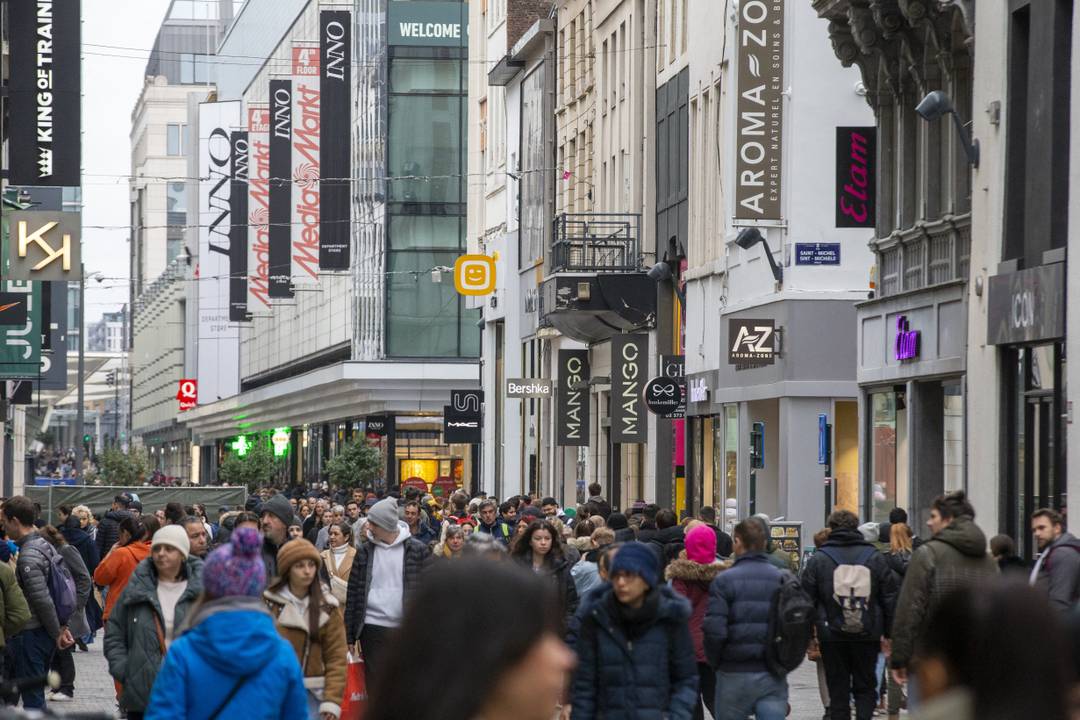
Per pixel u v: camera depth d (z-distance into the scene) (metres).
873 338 48.41
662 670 17.66
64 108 60.06
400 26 130.75
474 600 4.53
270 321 184.12
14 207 70.19
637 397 72.94
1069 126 36.41
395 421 130.88
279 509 24.64
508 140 105.62
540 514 35.06
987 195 39.94
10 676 28.89
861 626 25.50
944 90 44.09
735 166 53.44
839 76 52.88
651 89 75.00
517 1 105.75
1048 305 35.84
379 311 131.00
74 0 60.06
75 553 35.78
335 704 18.80
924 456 45.00
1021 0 38.12
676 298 71.75
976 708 5.06
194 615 12.55
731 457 61.94
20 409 132.75
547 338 94.06
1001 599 5.12
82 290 129.12
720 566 25.22
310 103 128.12
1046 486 36.91
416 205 130.75
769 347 54.03
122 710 19.95
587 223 74.38
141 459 169.25
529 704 4.51
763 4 53.34
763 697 21.25
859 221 53.09
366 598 24.73
